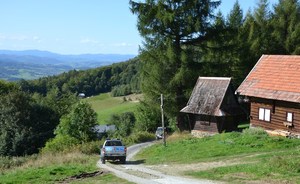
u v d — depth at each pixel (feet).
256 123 132.57
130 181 65.46
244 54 210.38
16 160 138.92
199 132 155.43
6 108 214.90
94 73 641.40
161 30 177.17
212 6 180.34
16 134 208.33
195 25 171.94
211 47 184.44
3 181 72.18
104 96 551.59
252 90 131.64
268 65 136.87
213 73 181.78
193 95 158.81
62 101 268.00
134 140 182.19
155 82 177.78
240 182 57.21
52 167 90.38
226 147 103.91
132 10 179.22
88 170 84.69
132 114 292.20
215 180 60.95
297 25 204.23
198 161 90.53
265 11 229.45
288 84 123.44
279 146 98.58
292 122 119.14
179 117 183.83
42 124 225.35
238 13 252.83
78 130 181.88
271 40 213.25
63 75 641.40
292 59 131.85
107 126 310.04
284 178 57.41
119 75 647.56
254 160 80.48
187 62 173.68
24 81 539.29
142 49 183.01
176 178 65.87
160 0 173.88
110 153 103.76
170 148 120.98
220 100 148.66
